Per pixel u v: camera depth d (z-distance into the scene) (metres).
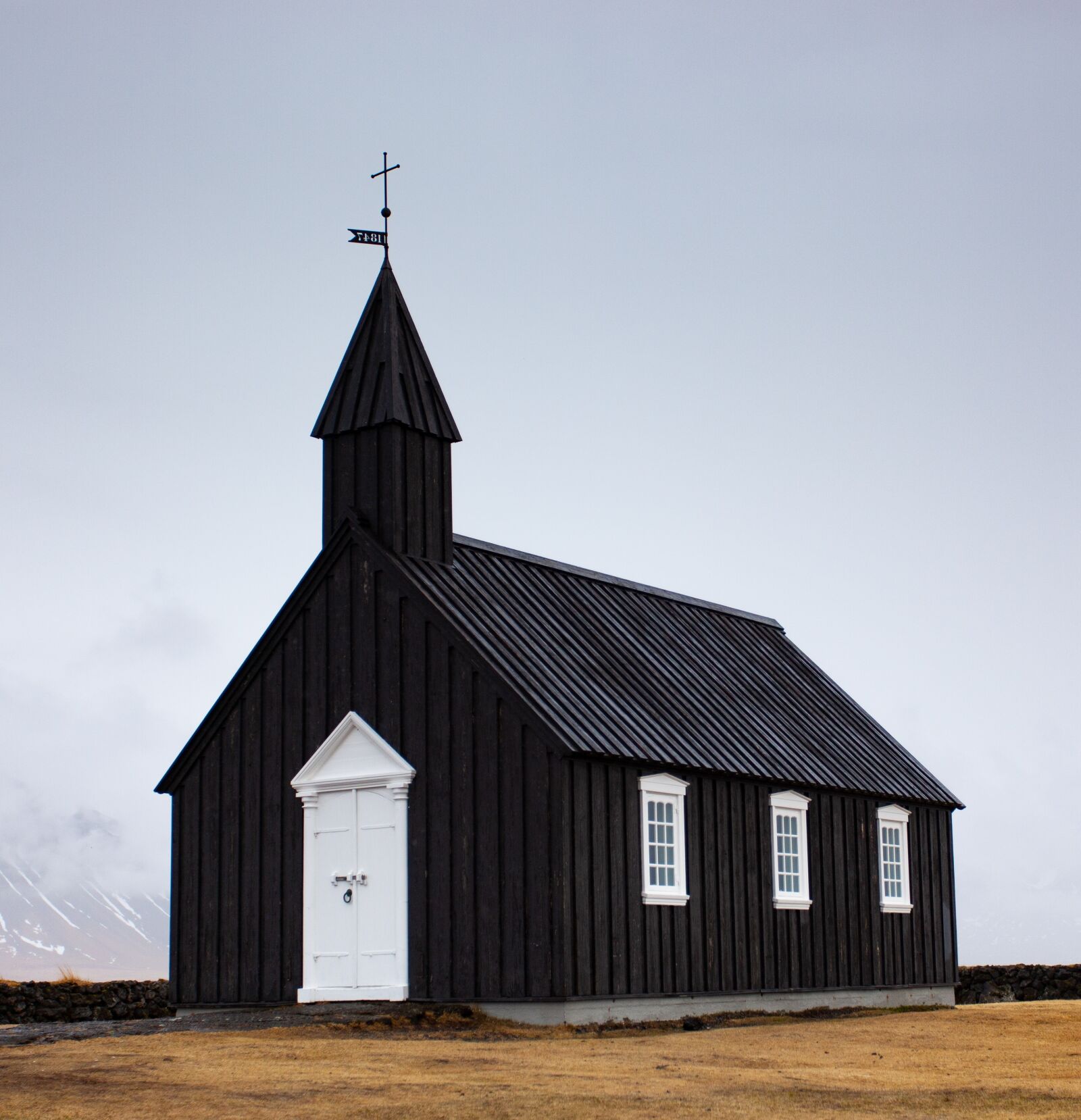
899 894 36.12
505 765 26.73
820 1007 32.34
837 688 39.53
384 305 31.11
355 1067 20.08
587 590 34.03
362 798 28.47
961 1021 27.09
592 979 26.09
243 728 30.58
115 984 33.41
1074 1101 17.72
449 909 26.98
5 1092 18.16
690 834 29.34
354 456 30.28
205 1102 17.50
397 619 28.58
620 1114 16.75
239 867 30.14
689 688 32.59
